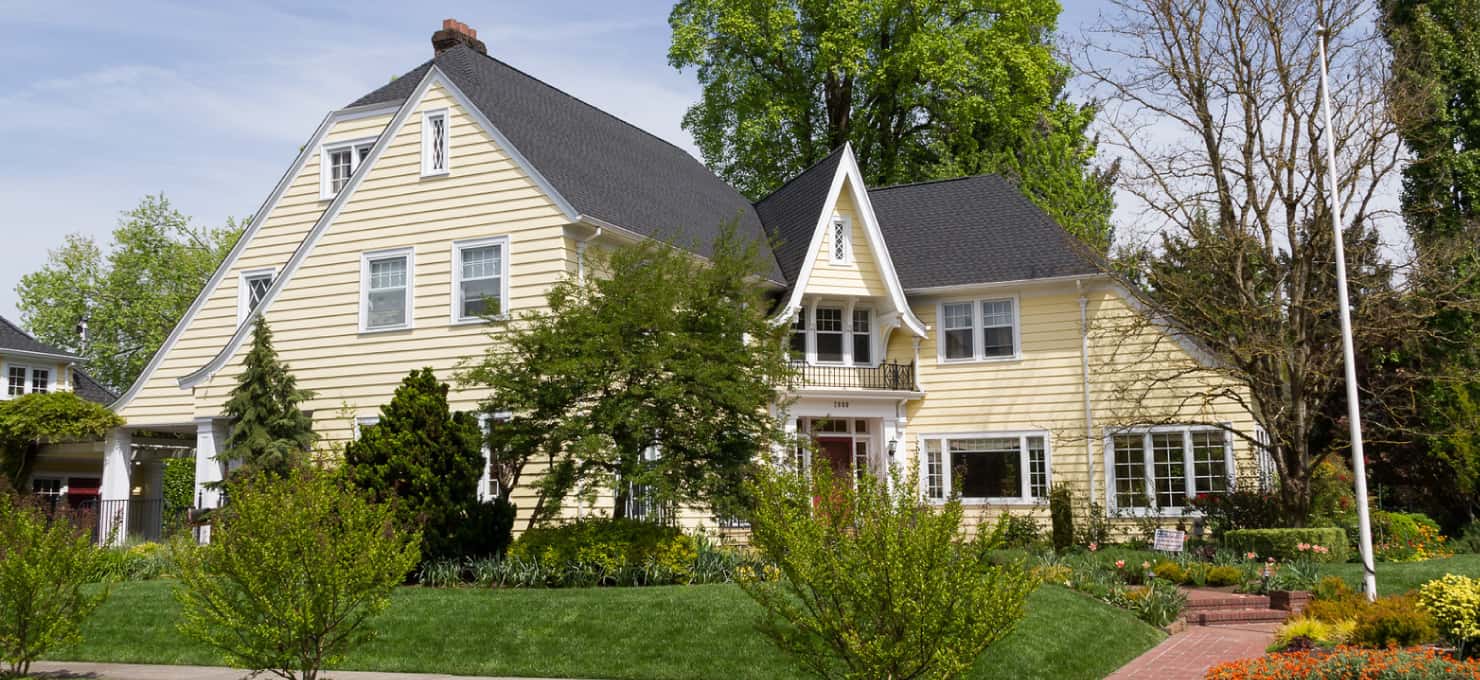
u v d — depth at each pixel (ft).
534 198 75.05
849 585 29.50
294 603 35.22
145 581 61.62
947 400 94.53
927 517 30.12
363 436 61.98
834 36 124.36
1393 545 76.07
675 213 88.94
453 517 59.82
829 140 135.74
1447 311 91.86
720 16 126.72
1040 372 91.97
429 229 78.18
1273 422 77.97
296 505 35.81
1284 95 77.36
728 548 65.31
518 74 89.61
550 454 59.00
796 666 41.73
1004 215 99.55
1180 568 66.85
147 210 179.22
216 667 46.50
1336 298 78.95
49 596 44.37
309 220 89.71
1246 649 49.47
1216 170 79.77
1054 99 136.87
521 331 60.54
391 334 78.23
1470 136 105.19
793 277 89.10
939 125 136.15
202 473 82.38
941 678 28.86
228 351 82.84
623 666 42.98
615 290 59.16
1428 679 34.06
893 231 103.19
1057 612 50.78
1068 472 90.17
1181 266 81.56
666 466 56.65
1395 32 81.76
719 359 58.13
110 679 43.62
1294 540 69.87
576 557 56.95
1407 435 91.50
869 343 94.12
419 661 44.42
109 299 177.58
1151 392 88.17
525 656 44.47
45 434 93.71
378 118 89.71
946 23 126.93
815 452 48.67
